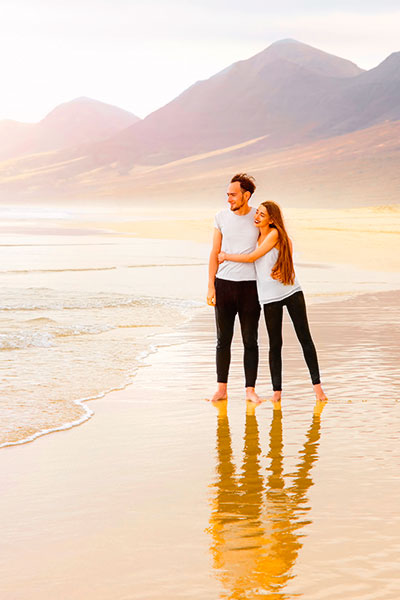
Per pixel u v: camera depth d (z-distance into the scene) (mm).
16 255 25938
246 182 7027
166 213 109125
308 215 72812
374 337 10023
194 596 3023
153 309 12820
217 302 6895
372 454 4961
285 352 8992
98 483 4367
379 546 3473
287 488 4285
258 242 7020
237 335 10258
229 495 4172
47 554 3400
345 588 3078
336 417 6000
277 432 5547
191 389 7059
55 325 10836
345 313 12484
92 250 28797
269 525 3734
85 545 3498
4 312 12195
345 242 33562
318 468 4656
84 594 3039
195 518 3830
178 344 9492
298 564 3291
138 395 6742
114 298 14016
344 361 8406
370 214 75938
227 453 4988
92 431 5512
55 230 47000
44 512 3904
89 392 6773
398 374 7695
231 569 3250
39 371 7680
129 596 3025
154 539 3566
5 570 3244
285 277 6750
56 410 6066
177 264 22672
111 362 8227
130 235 41000
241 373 7922
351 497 4125
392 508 3955
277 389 6652
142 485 4336
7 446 5086
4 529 3680
